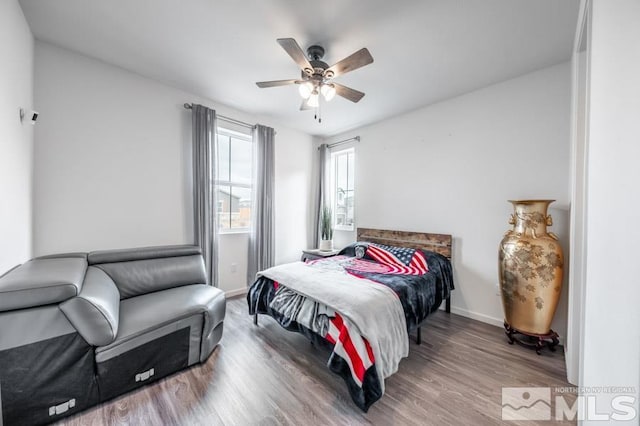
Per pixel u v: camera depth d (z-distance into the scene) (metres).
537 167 2.44
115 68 2.45
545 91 2.39
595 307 1.09
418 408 1.53
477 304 2.83
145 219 2.67
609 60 0.98
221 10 1.72
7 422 1.27
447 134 3.07
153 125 2.71
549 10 1.68
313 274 2.38
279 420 1.43
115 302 1.80
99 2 1.67
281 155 4.07
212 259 3.06
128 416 1.44
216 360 2.01
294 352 2.13
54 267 1.70
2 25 1.41
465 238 2.93
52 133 2.14
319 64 2.05
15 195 1.63
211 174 3.04
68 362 1.41
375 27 1.87
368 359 1.53
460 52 2.16
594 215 1.14
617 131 0.90
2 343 1.26
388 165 3.71
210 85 2.80
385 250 3.08
